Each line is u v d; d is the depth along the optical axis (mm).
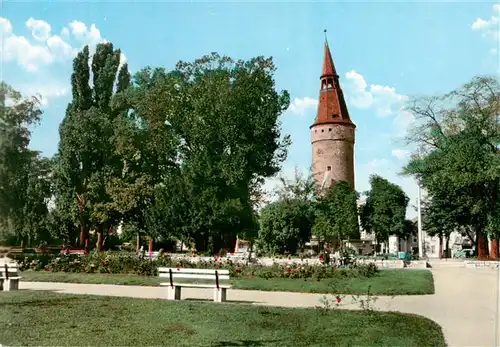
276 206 37281
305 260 26531
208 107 46656
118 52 53531
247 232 45000
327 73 81812
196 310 11328
